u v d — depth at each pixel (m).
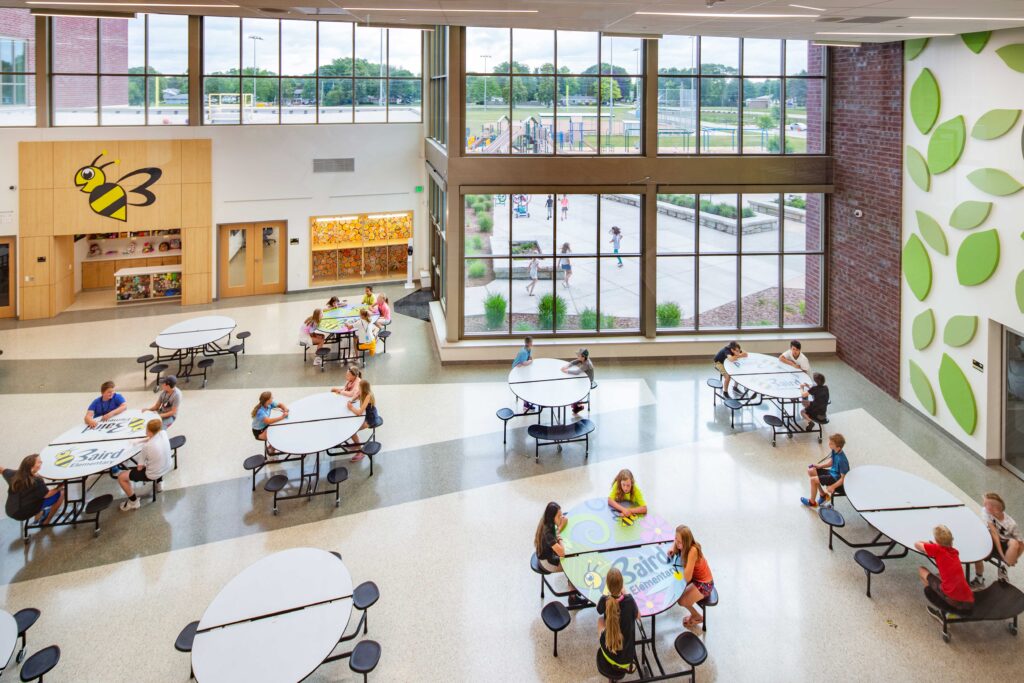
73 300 16.95
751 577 6.63
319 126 17.19
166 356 12.96
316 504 8.02
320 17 7.78
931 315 9.89
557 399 9.20
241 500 8.11
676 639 5.33
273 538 7.35
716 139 12.76
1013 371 8.46
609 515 6.57
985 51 8.57
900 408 10.62
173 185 16.17
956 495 8.03
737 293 13.20
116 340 14.02
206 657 4.70
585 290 13.16
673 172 12.62
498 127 12.49
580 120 12.59
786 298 13.36
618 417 10.36
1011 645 5.74
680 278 13.15
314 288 18.22
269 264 17.75
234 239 17.23
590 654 5.69
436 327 13.91
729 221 12.96
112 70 15.58
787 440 9.55
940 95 9.52
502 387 11.66
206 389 11.50
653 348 12.91
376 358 13.18
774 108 12.78
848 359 12.54
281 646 4.80
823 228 13.09
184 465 8.93
